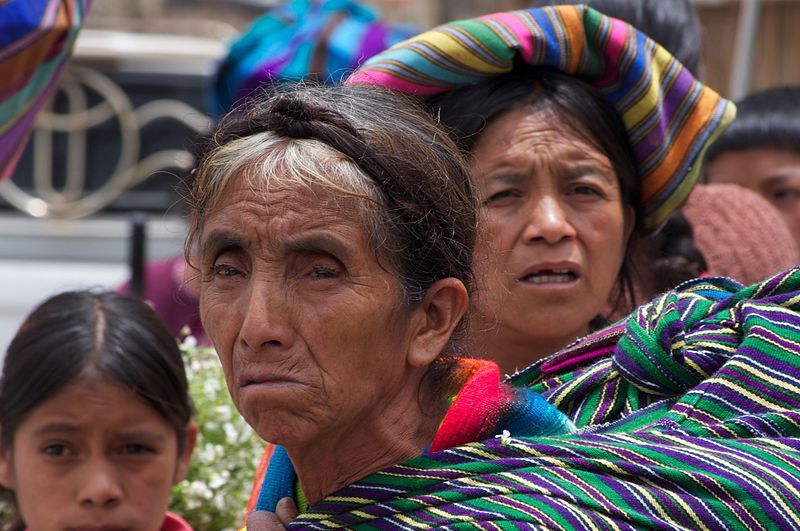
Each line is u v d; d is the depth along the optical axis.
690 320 3.75
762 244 6.18
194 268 3.24
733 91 9.51
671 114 4.62
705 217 6.22
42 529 4.59
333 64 8.95
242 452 5.27
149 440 4.64
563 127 4.42
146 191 10.64
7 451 4.76
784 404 3.36
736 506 3.02
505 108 4.41
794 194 7.61
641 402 3.61
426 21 13.94
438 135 3.18
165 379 4.68
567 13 4.39
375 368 3.00
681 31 5.33
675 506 2.99
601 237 4.46
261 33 9.31
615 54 4.39
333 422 2.97
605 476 3.04
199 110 10.70
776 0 12.42
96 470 4.56
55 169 10.49
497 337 4.50
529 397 3.37
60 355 4.55
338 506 3.03
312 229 2.89
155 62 10.85
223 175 2.99
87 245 10.36
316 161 2.93
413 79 4.35
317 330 2.91
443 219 3.07
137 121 10.58
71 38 4.70
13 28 4.20
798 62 12.45
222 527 5.18
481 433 3.19
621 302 5.07
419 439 3.20
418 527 2.93
